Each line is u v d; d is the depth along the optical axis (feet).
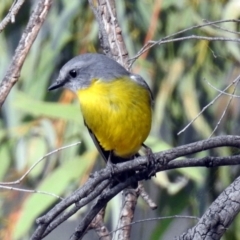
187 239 22.68
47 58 41.75
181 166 21.71
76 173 36.83
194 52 41.04
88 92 28.19
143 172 22.18
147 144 36.27
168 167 21.77
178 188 38.96
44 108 37.50
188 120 40.37
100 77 28.09
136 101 27.71
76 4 40.50
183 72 40.81
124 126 27.71
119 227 25.91
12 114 39.52
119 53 29.55
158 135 39.24
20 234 34.99
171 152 21.63
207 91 41.11
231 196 22.65
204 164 21.49
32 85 41.81
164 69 40.78
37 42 41.45
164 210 39.45
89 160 37.29
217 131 40.42
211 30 39.68
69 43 41.52
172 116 41.22
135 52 40.70
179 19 41.06
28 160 39.06
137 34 41.37
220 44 40.81
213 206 22.71
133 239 43.57
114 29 29.58
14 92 39.04
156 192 40.55
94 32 40.93
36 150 39.14
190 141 40.78
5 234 35.94
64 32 41.22
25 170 38.88
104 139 28.35
